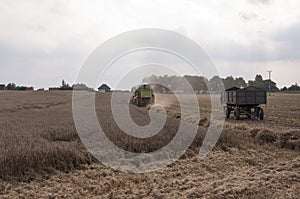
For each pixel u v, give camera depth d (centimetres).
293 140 1383
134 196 720
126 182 836
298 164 991
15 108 3644
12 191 736
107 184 805
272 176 860
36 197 705
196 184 808
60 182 819
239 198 691
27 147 955
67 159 953
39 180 819
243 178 849
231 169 997
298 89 11369
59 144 1080
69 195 723
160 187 800
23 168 852
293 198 683
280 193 717
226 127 1817
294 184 789
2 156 867
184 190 767
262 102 2370
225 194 711
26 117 2309
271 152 1259
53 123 1805
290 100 5738
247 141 1420
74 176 862
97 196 725
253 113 2395
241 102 2348
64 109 3391
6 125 1717
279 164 1027
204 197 698
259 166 1027
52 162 923
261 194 710
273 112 3162
